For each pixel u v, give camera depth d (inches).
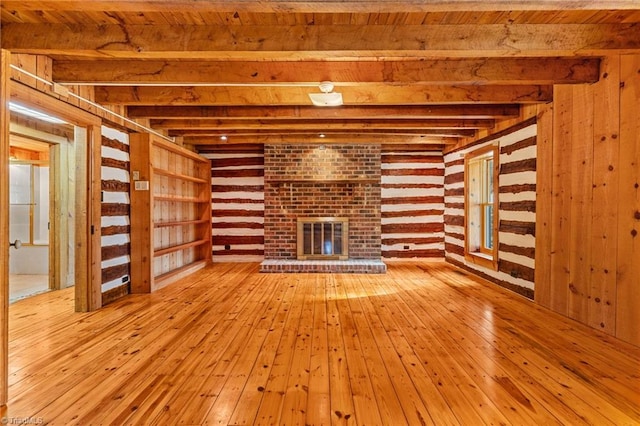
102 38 98.0
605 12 91.8
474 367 97.2
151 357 103.4
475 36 96.9
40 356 104.0
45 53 100.7
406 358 102.9
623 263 116.2
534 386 87.1
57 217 189.6
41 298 171.2
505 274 187.2
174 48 98.1
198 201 253.4
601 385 87.7
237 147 269.4
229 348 110.0
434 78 123.0
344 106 167.0
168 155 219.9
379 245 251.3
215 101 146.8
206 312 147.2
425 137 243.6
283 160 249.1
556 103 145.6
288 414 75.6
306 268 233.6
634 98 112.3
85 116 142.0
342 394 83.4
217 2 70.6
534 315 142.6
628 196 114.6
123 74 124.0
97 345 112.3
